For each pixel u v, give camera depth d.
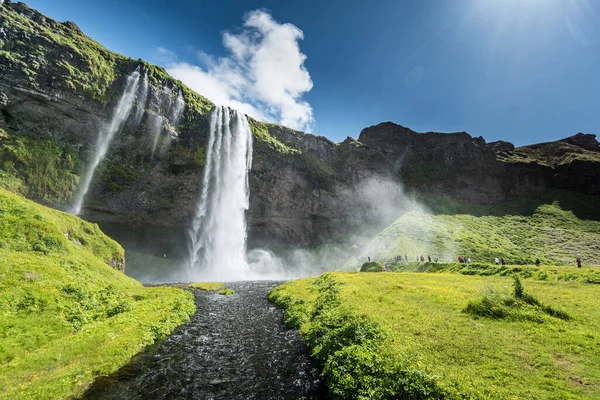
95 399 12.32
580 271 32.38
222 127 92.12
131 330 19.50
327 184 112.81
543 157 148.88
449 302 22.31
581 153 142.88
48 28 73.00
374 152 132.62
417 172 139.12
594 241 80.81
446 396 9.39
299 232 106.56
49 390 12.02
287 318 25.42
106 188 68.44
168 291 37.34
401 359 11.77
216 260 86.25
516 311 18.36
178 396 13.00
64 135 64.69
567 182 126.00
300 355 17.78
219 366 16.28
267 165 99.25
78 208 63.16
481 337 14.74
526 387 10.01
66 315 19.56
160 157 77.81
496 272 39.84
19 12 70.25
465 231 88.56
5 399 10.93
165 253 80.38
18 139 56.84
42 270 22.84
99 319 21.50
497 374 10.98
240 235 91.81
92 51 75.81
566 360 12.16
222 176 89.31
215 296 39.66
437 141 153.12
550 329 15.86
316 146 121.69
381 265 60.72
